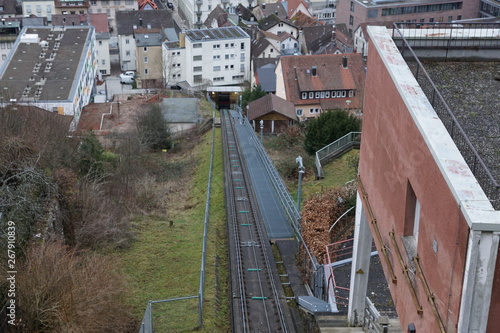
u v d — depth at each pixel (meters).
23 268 23.73
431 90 17.20
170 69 106.19
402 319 15.32
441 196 12.17
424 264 13.44
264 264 32.41
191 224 38.88
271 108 65.62
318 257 30.06
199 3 136.12
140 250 34.09
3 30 107.69
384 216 17.06
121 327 24.34
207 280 30.27
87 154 41.19
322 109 80.81
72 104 65.62
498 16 116.44
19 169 31.78
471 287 10.86
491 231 10.43
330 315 23.31
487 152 14.27
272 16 120.62
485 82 18.09
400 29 19.20
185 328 25.98
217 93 82.62
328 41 114.25
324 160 44.12
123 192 42.06
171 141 62.25
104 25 116.06
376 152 18.00
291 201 38.41
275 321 27.05
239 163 50.19
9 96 61.09
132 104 76.31
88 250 31.98
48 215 30.28
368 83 19.03
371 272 27.02
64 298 22.08
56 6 125.31
